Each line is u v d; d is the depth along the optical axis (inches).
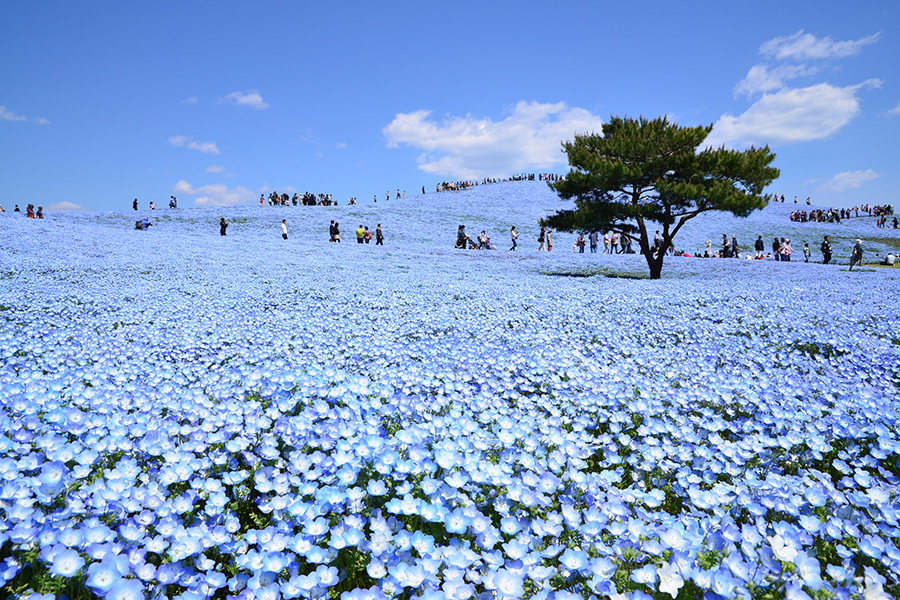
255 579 87.3
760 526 102.7
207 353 281.3
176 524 98.8
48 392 174.6
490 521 100.9
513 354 275.1
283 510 108.3
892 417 171.3
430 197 3063.5
